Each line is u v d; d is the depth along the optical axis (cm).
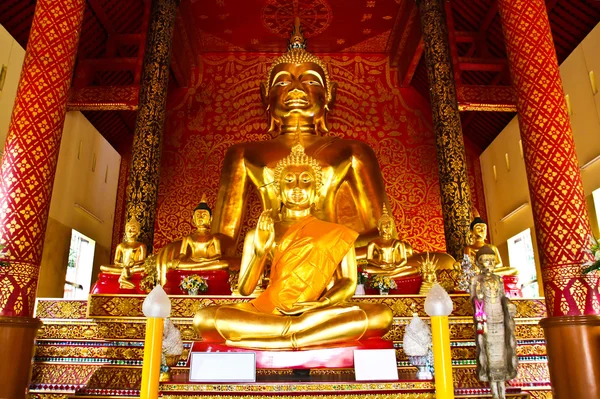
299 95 782
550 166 502
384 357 361
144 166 697
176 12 860
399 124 991
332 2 918
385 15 944
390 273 571
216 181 945
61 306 508
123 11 885
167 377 356
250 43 1004
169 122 977
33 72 493
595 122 734
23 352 426
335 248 447
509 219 959
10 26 726
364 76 1021
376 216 718
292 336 391
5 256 438
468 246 640
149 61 753
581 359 437
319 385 324
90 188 923
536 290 858
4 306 428
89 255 916
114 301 492
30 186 462
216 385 320
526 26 553
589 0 731
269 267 546
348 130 985
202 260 567
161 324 188
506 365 374
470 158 1083
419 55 921
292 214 518
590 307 453
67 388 449
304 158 541
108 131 1017
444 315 194
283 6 923
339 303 430
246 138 973
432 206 941
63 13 518
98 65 809
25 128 475
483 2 888
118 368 466
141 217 673
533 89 532
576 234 477
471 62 832
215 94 999
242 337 399
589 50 752
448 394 183
